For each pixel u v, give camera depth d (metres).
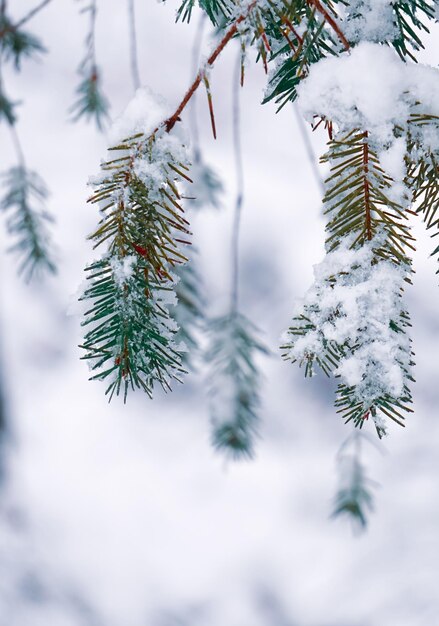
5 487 4.27
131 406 4.31
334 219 0.73
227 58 4.29
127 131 0.74
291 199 4.27
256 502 4.16
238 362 2.06
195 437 4.25
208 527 4.14
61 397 4.35
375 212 0.73
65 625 3.90
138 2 4.43
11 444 4.31
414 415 4.11
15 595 3.93
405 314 0.72
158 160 0.73
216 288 4.01
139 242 0.72
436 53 2.60
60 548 4.16
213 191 2.65
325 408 4.19
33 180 2.36
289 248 4.22
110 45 4.50
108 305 0.73
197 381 4.25
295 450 4.19
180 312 1.86
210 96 0.73
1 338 4.33
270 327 4.11
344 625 3.87
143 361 0.73
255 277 4.18
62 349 4.38
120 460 4.27
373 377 0.70
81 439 4.31
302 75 0.77
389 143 0.69
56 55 4.52
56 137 4.46
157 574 4.10
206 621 4.00
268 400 4.20
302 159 4.32
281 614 3.97
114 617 4.01
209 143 4.32
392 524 4.00
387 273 0.71
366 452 4.03
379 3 0.75
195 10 4.23
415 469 4.05
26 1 4.45
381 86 0.68
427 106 0.68
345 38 0.76
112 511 4.22
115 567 4.12
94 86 2.28
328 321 0.72
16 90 4.52
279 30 0.77
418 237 3.98
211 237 4.10
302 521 4.09
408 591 3.85
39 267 2.45
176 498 4.20
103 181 0.73
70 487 4.27
